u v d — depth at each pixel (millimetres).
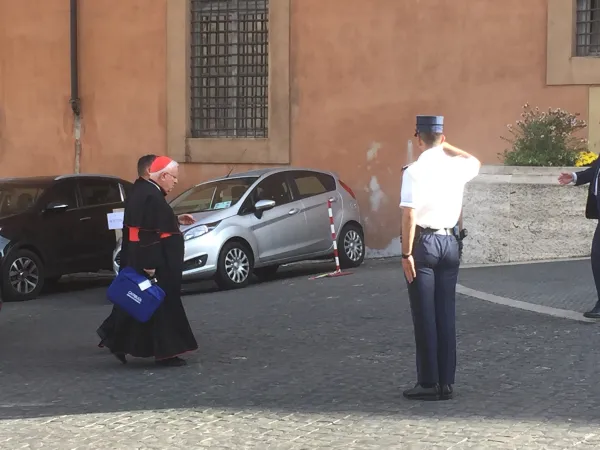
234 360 7715
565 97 14070
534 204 12195
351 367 7195
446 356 6070
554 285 10219
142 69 16719
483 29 14562
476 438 5211
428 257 5926
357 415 5820
